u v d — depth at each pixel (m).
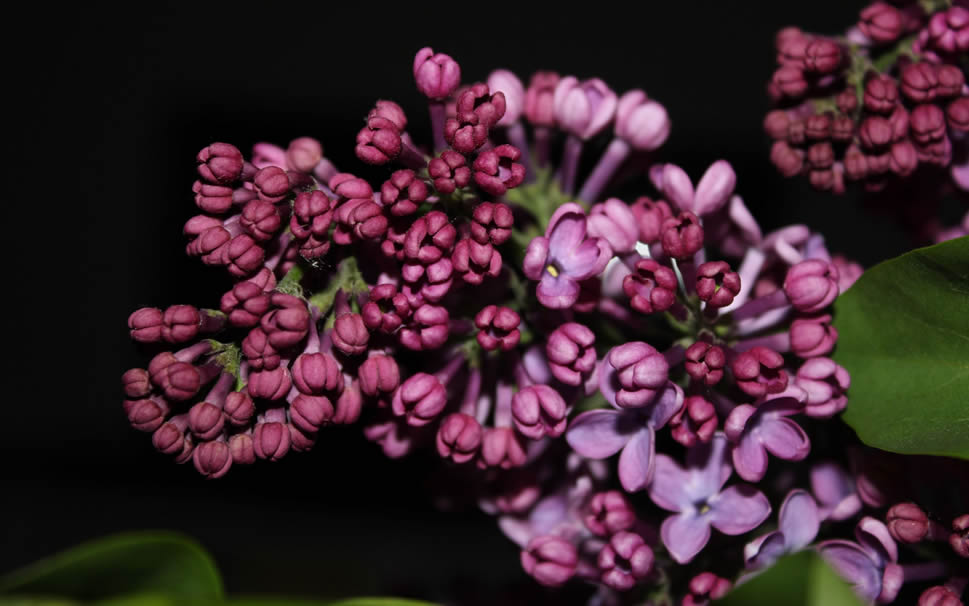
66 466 0.56
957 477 0.36
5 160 0.61
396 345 0.36
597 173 0.39
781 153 0.38
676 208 0.37
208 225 0.36
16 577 0.32
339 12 0.58
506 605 0.40
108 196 0.59
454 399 0.38
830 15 0.55
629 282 0.36
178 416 0.35
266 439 0.35
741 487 0.36
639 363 0.35
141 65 0.60
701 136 0.54
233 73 0.58
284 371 0.35
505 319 0.35
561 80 0.39
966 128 0.37
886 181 0.38
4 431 0.57
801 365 0.36
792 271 0.36
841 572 0.36
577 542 0.38
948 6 0.38
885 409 0.36
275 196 0.35
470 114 0.35
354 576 0.39
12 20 0.61
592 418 0.36
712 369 0.35
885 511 0.36
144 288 0.58
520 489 0.38
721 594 0.36
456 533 0.50
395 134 0.35
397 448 0.37
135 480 0.55
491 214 0.35
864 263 0.53
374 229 0.35
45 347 0.59
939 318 0.36
